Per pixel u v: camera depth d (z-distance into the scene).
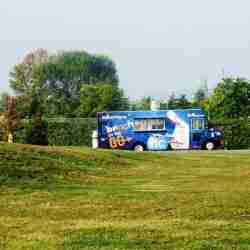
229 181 27.72
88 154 38.53
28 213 18.69
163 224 16.22
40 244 14.01
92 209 19.31
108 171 33.94
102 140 71.12
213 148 71.88
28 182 26.70
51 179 28.08
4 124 81.12
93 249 13.45
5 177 27.02
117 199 21.58
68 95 141.62
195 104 103.25
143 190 24.61
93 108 108.75
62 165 32.25
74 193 23.69
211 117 88.69
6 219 17.58
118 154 42.00
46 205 20.38
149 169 36.34
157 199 21.28
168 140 71.25
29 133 79.75
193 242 13.95
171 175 32.50
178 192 23.39
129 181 29.12
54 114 112.69
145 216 17.75
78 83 143.00
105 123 71.31
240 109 88.44
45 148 37.56
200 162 43.16
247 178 28.77
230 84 89.06
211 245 13.60
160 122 71.38
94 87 109.69
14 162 30.14
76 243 14.06
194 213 17.94
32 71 137.12
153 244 13.85
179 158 45.88
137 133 71.06
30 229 15.91
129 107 119.12
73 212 18.78
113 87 113.44
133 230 15.47
